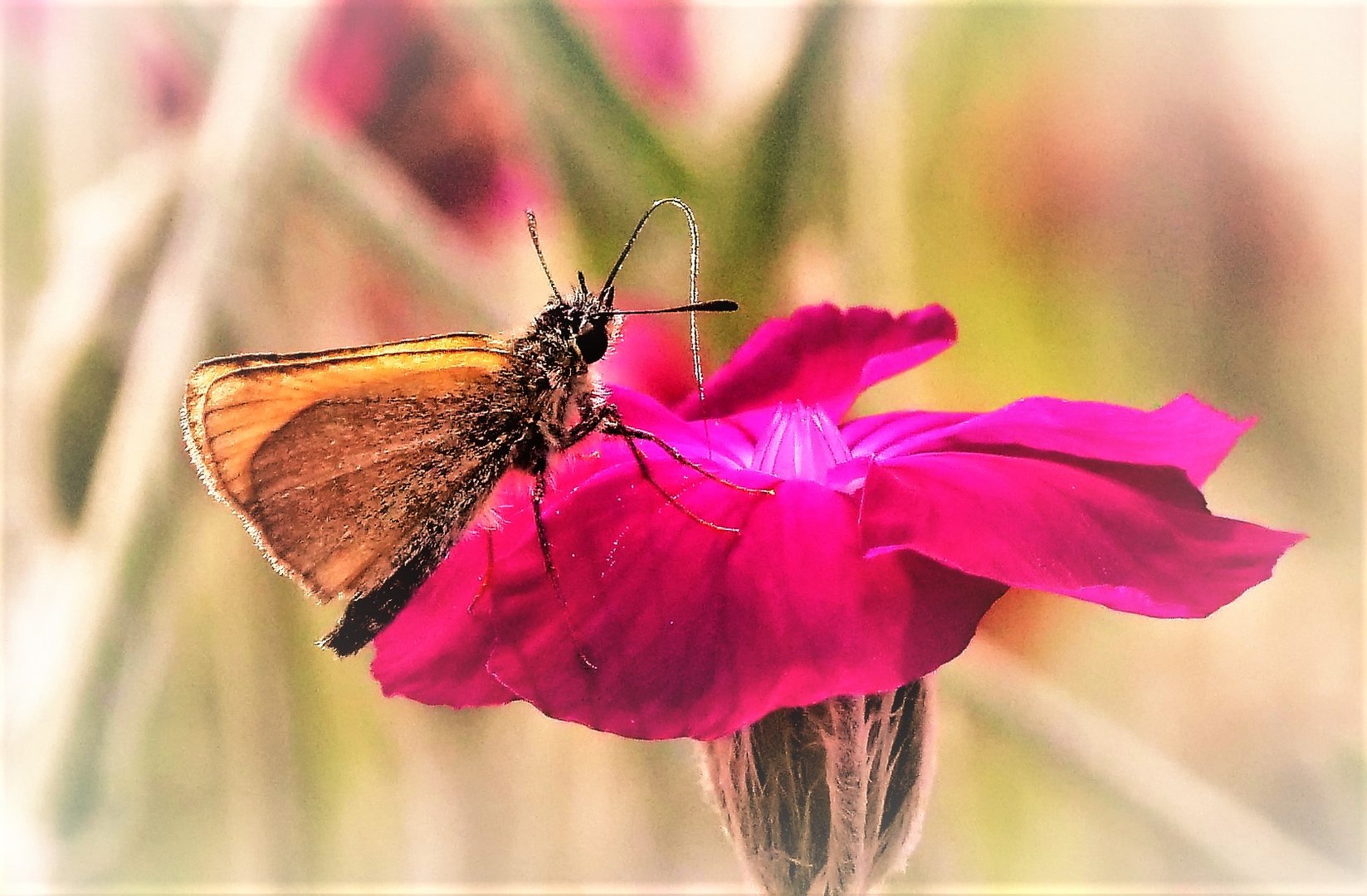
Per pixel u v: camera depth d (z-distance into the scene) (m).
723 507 0.18
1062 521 0.18
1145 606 0.17
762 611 0.18
